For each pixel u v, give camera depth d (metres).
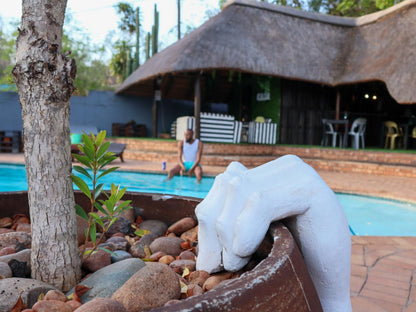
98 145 1.40
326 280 1.11
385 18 11.88
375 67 10.61
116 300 0.96
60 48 1.14
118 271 1.21
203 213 1.16
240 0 12.25
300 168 1.17
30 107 1.13
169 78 14.73
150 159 11.16
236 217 1.04
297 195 1.07
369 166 9.38
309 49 12.09
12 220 1.99
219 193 1.16
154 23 20.64
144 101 16.34
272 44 11.54
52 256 1.19
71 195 1.24
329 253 1.08
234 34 11.18
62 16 1.15
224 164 10.27
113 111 15.82
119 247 1.68
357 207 6.12
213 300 0.64
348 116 13.03
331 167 10.14
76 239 1.26
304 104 13.20
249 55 10.77
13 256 1.31
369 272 2.53
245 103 15.21
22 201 2.05
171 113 16.89
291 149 11.30
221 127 11.47
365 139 14.14
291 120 13.02
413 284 2.32
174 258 1.64
